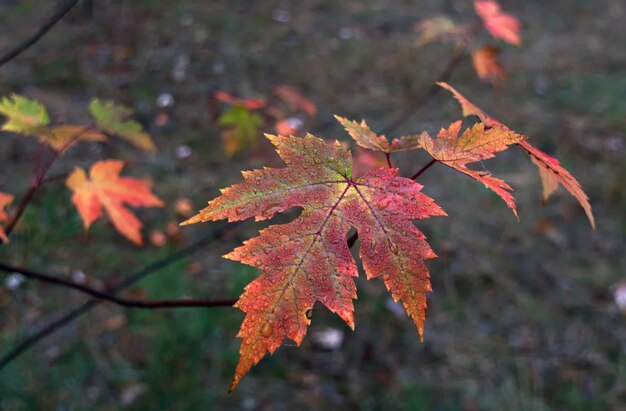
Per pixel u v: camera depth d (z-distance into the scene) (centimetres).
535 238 368
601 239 369
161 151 397
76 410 241
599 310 325
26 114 143
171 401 236
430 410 267
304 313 75
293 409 265
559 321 319
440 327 312
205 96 453
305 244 78
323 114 450
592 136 452
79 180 157
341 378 283
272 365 284
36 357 262
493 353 299
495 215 383
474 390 279
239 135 227
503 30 228
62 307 290
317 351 296
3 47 480
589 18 671
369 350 298
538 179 412
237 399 264
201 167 387
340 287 77
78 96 434
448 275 340
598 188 405
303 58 530
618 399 278
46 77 450
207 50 513
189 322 257
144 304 124
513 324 316
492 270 345
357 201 83
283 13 611
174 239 333
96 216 158
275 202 81
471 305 325
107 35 513
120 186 162
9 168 358
